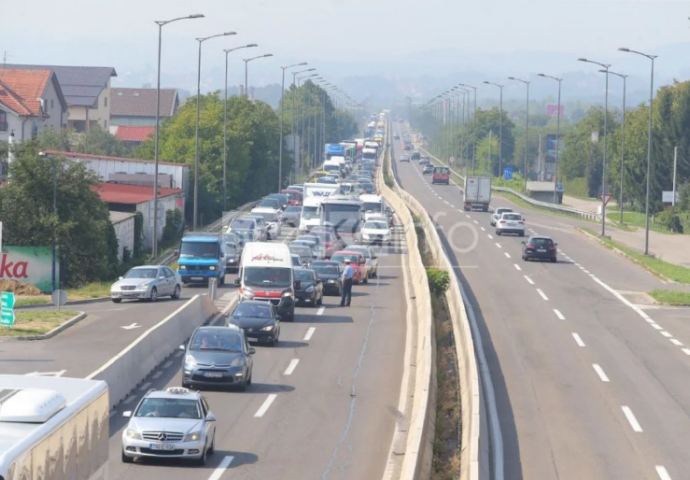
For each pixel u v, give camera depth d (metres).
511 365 72.19
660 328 90.44
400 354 76.81
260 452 47.50
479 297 106.94
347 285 104.94
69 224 116.44
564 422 56.03
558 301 105.50
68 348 74.38
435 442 48.31
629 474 46.06
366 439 50.78
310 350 77.94
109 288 116.06
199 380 61.22
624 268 136.25
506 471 46.16
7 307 79.25
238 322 78.88
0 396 24.73
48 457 22.81
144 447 43.97
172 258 144.00
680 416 58.12
